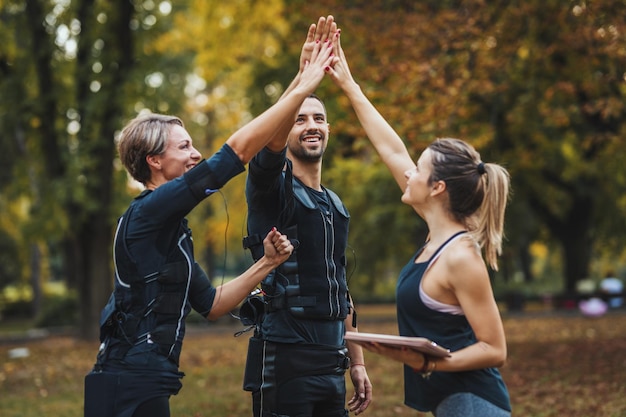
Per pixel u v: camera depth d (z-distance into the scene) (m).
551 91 13.48
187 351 17.23
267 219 4.43
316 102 4.63
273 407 4.34
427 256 3.50
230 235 36.72
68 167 21.12
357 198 26.59
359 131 11.55
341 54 4.45
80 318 22.44
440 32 12.41
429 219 3.58
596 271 47.72
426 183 3.55
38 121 22.75
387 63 11.56
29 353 18.44
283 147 4.08
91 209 21.17
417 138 10.86
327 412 4.48
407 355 3.20
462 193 3.49
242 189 34.66
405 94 11.15
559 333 19.38
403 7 13.85
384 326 23.81
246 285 3.86
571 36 12.63
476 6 12.12
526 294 34.69
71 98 22.53
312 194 4.55
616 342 15.79
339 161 20.94
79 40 22.09
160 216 3.48
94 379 3.46
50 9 22.36
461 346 3.38
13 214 38.97
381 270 36.66
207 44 24.47
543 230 36.38
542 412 8.55
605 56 13.07
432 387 3.43
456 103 11.62
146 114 3.89
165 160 3.80
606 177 28.94
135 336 3.46
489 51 12.46
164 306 3.49
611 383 10.38
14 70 23.00
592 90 13.91
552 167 27.55
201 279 3.79
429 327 3.44
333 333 4.45
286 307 4.35
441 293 3.40
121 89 21.58
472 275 3.31
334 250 4.55
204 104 34.44
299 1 14.88
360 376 4.76
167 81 23.12
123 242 3.51
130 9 22.45
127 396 3.40
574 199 31.53
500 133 20.70
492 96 16.31
